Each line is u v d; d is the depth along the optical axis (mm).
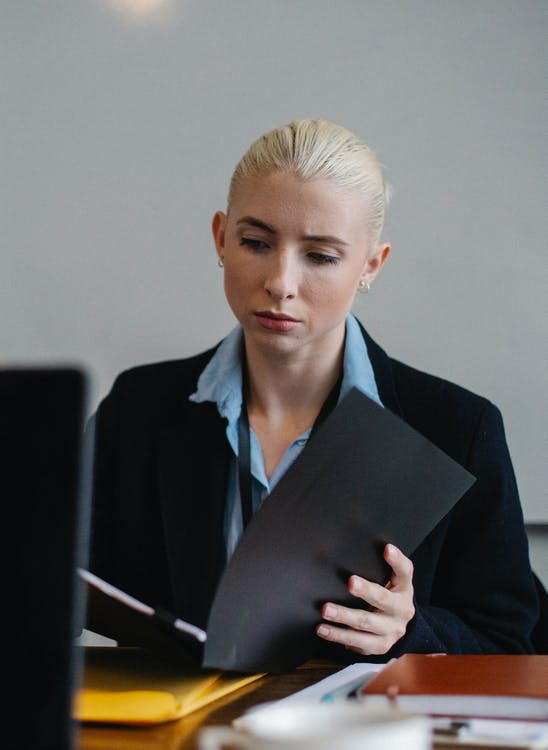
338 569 1341
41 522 735
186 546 1768
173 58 3016
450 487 1390
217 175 3002
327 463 1213
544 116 2932
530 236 2928
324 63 2975
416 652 1464
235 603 1192
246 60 2994
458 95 2947
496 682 1019
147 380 2010
